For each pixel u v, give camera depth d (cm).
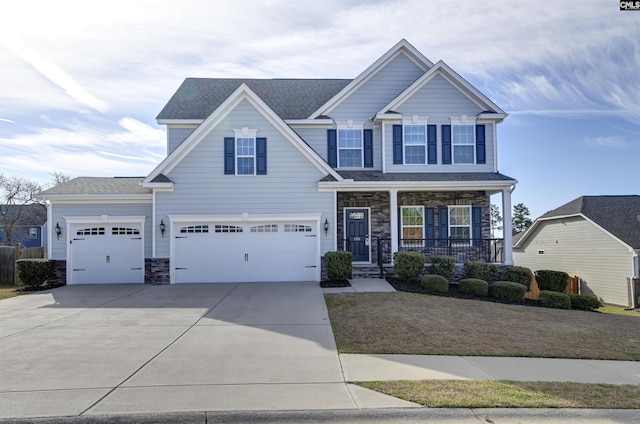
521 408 477
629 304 1895
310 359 648
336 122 1730
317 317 934
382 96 1750
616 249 2064
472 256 1700
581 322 1003
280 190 1509
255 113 1516
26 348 696
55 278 1500
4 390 516
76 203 1521
